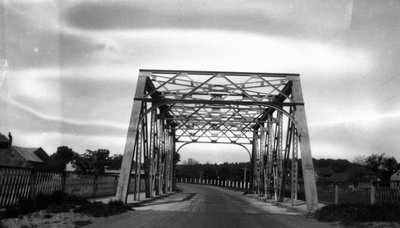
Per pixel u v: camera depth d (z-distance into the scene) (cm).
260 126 3519
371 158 7144
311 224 1343
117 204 1647
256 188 4012
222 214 1652
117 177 2742
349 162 8669
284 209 2161
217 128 3834
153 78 2209
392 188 1620
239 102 2148
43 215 1227
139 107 2116
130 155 1997
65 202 1488
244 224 1279
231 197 3659
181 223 1233
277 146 2792
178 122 3844
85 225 1118
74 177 1864
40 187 1478
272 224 1312
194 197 3338
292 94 2169
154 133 2767
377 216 1279
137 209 1803
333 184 2306
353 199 1972
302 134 2047
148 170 2556
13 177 1258
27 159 5566
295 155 2270
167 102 2148
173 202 2464
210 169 10956
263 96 2444
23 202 1281
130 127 2061
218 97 2211
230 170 9875
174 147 4225
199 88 2208
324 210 1558
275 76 2188
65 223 1104
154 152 2777
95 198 2198
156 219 1339
